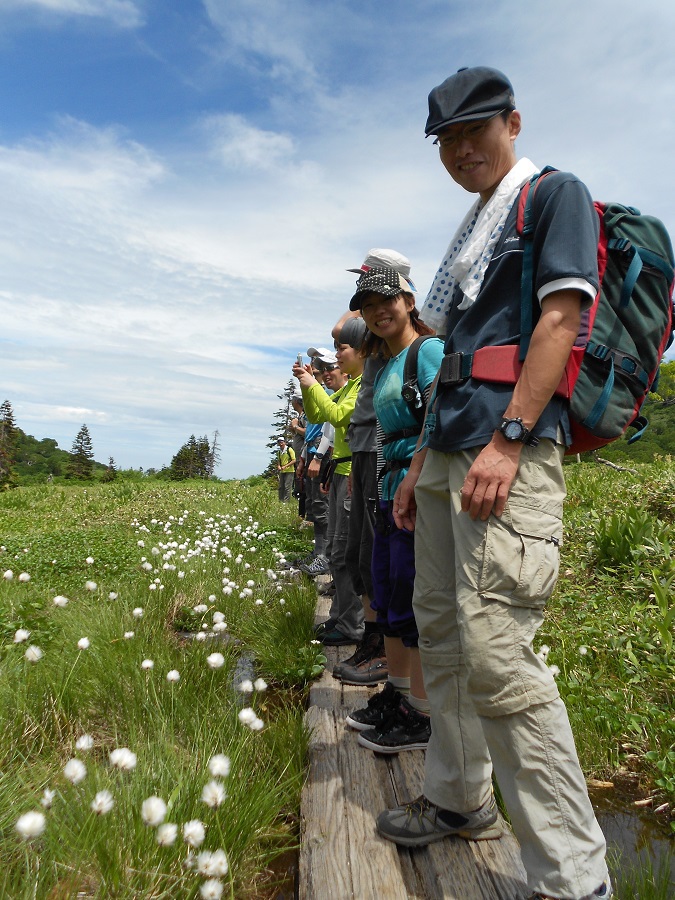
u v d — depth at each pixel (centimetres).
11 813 207
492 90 199
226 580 547
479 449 186
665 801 267
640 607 435
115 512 1262
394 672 303
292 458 1393
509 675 173
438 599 216
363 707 341
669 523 599
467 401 189
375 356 353
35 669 332
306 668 401
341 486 447
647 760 285
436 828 220
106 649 370
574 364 173
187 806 216
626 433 200
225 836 210
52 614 465
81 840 190
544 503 178
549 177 183
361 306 297
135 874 183
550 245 170
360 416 366
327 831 230
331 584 600
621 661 367
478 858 214
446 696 217
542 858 170
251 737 284
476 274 197
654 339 179
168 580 554
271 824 243
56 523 1147
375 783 264
